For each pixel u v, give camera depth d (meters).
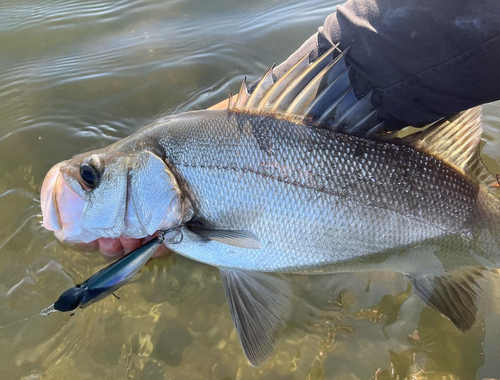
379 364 0.35
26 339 0.35
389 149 0.35
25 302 0.37
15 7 0.74
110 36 0.66
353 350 0.35
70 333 0.36
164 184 0.34
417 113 0.34
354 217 0.35
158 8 0.72
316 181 0.34
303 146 0.34
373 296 0.38
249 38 0.64
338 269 0.37
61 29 0.68
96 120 0.53
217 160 0.34
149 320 0.37
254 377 0.34
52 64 0.61
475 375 0.34
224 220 0.34
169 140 0.34
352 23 0.33
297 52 0.39
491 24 0.29
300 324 0.37
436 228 0.36
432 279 0.37
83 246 0.39
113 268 0.31
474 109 0.36
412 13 0.31
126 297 0.38
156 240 0.34
